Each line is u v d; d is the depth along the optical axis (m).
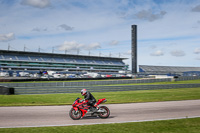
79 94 22.48
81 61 121.31
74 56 121.31
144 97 19.27
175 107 13.04
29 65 104.75
